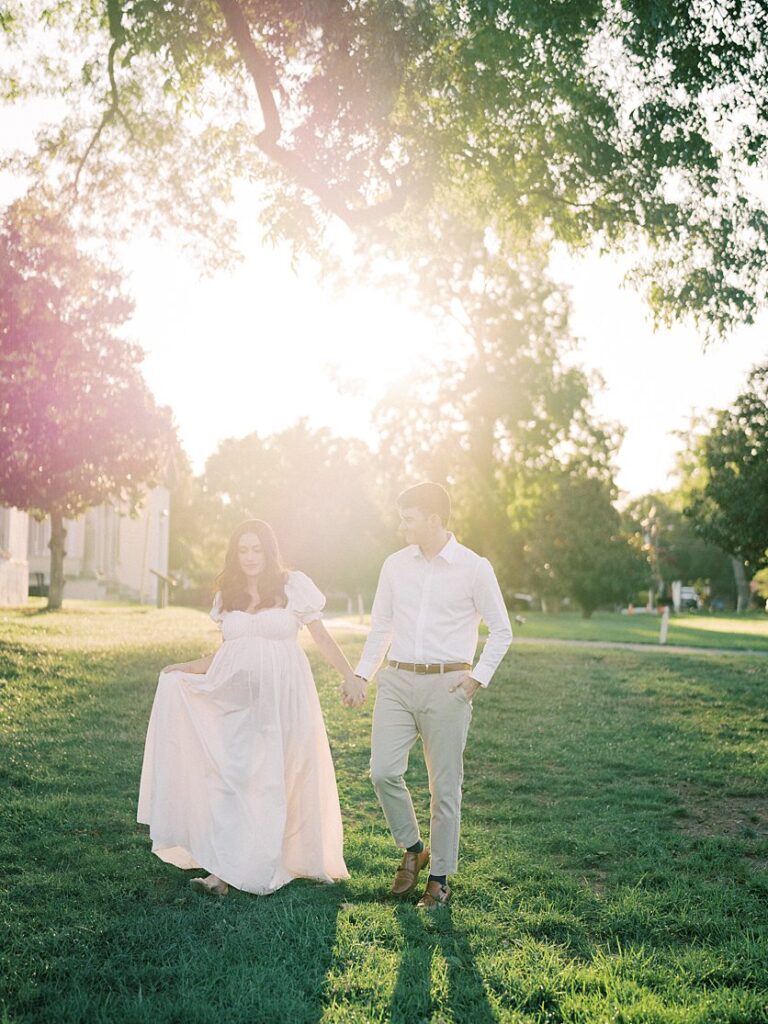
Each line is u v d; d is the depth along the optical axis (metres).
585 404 40.06
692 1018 3.58
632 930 4.61
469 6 10.12
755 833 6.58
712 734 10.33
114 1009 3.60
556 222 12.48
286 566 5.50
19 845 5.70
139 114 13.89
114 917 4.56
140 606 37.00
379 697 5.21
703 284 11.97
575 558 44.75
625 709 11.80
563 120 11.28
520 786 7.87
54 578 26.83
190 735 5.17
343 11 10.22
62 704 10.25
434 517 5.16
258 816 5.01
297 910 4.64
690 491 29.72
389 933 4.43
